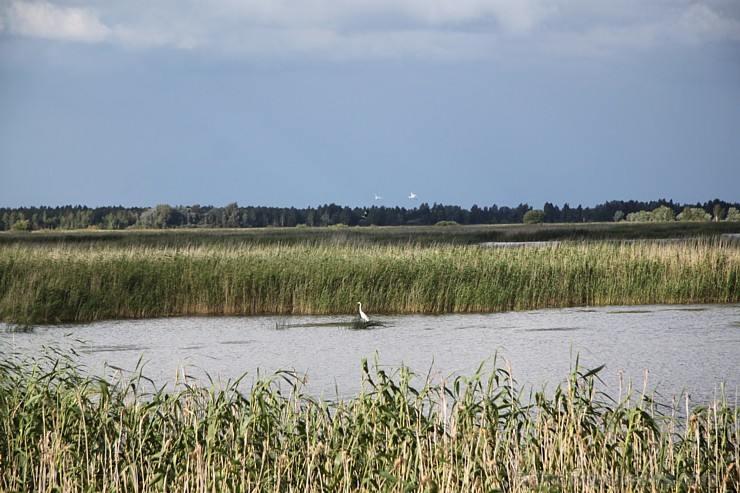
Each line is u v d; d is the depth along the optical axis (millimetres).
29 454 19703
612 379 35844
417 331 52781
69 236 183500
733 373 36906
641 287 69250
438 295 64375
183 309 64438
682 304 67375
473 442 19375
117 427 21062
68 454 19812
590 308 65312
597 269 69500
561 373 37344
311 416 21109
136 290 63781
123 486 19234
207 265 66625
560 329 52812
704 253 71562
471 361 41188
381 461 18938
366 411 20250
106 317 62188
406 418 20109
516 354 43031
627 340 47562
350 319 60000
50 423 21266
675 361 40281
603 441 19656
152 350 46219
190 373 38625
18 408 21750
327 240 129500
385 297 64812
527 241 154375
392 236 159625
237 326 56812
